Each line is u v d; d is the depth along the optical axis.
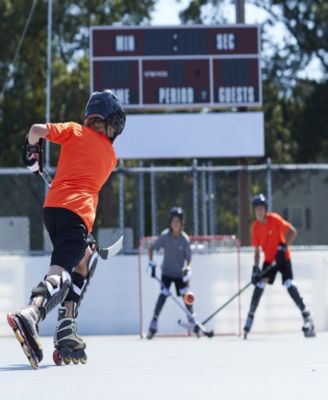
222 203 50.72
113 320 27.53
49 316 26.88
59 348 13.53
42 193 41.88
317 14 68.31
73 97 59.22
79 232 11.90
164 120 38.22
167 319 27.36
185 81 38.03
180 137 38.25
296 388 10.62
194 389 10.48
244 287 25.64
